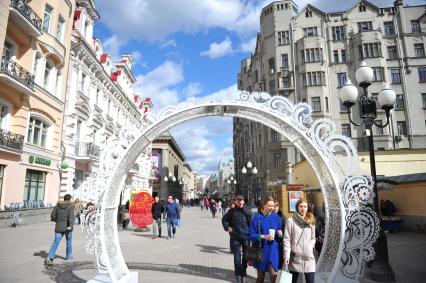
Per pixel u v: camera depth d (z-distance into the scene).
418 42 36.91
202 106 6.16
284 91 38.59
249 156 50.91
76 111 22.97
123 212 16.83
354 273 5.15
